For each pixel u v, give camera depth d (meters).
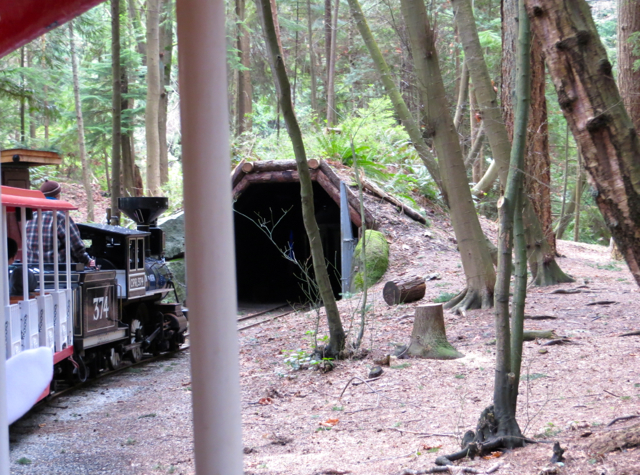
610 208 3.43
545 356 8.30
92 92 28.47
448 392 7.32
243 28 32.56
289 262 27.81
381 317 12.08
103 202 34.41
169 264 18.33
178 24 1.80
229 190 1.82
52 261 9.66
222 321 1.78
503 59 14.84
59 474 5.70
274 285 26.97
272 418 7.08
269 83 39.75
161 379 10.46
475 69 11.73
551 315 10.62
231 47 30.30
